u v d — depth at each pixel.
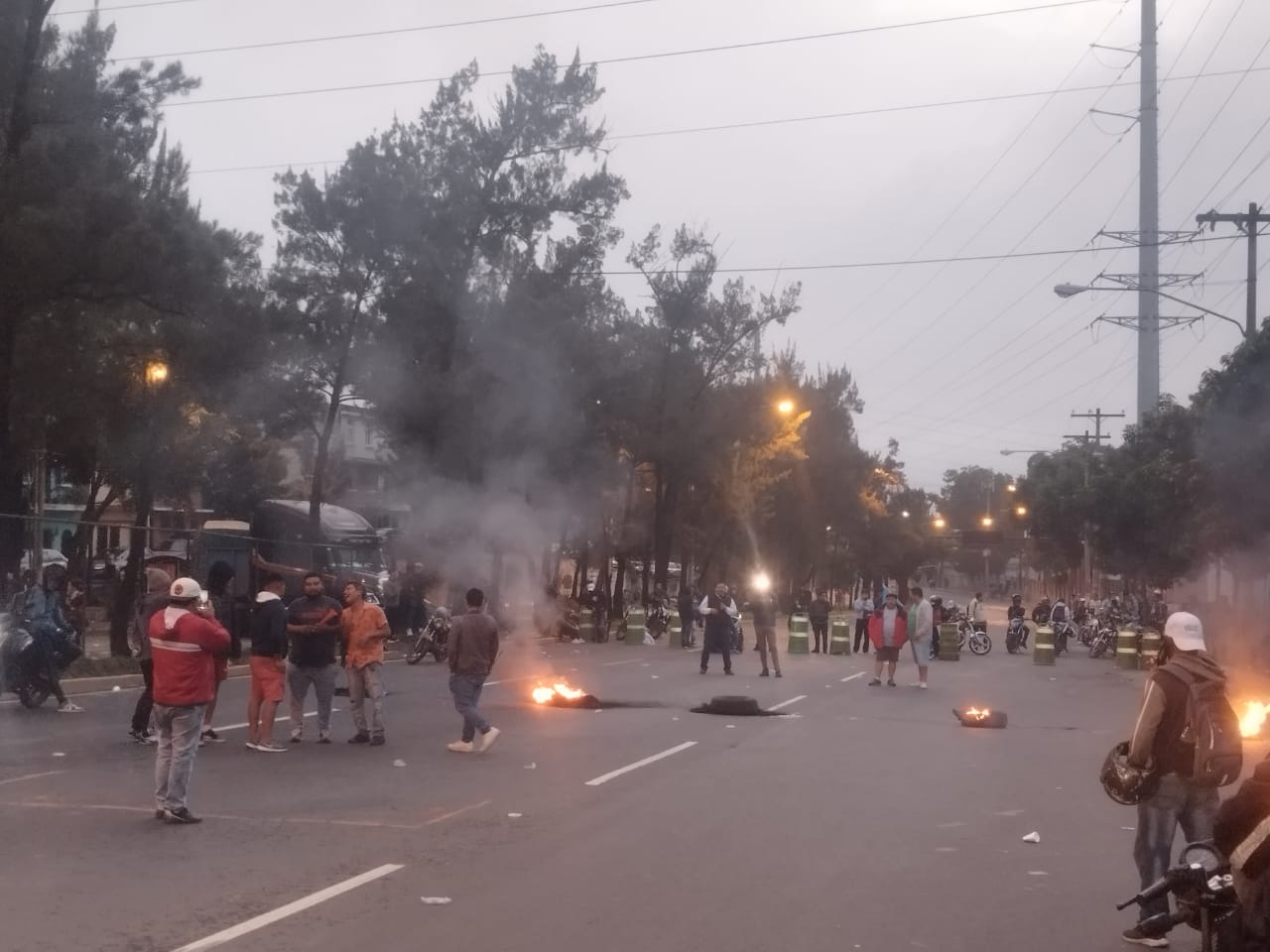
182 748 10.62
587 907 8.18
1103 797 12.96
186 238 24.45
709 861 9.63
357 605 16.09
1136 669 36.28
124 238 23.16
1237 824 5.84
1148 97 37.16
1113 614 44.31
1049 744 17.56
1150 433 38.00
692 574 74.12
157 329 26.64
